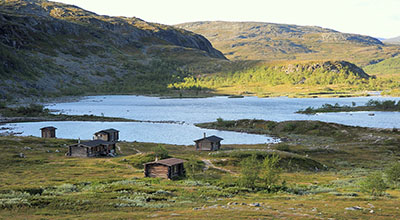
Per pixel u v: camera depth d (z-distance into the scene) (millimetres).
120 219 31875
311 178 69875
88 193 47250
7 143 99500
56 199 40875
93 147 92500
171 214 33500
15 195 42688
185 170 69562
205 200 44344
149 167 65938
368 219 32125
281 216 32344
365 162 92875
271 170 58719
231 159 83500
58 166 76500
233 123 170250
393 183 62719
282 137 139750
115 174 68250
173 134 146875
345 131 139500
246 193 52438
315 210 36062
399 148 111750
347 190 55250
